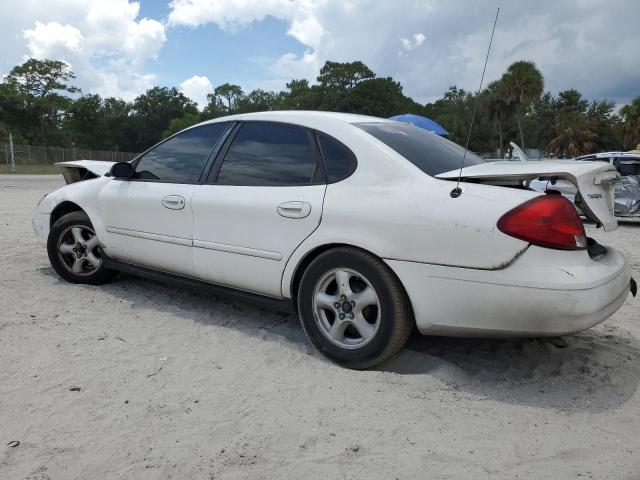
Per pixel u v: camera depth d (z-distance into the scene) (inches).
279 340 144.0
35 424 99.3
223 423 101.0
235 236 145.1
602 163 122.5
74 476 84.7
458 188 116.0
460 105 2305.6
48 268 216.8
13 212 412.2
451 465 89.1
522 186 122.3
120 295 181.9
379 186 124.9
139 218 169.3
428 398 112.4
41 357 129.0
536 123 2751.0
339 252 126.1
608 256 124.6
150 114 4033.0
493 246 108.3
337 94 3048.7
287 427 100.0
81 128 3580.2
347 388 116.1
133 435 96.3
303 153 140.5
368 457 90.9
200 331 149.9
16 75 2741.1
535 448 94.7
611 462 90.4
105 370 122.8
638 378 124.0
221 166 155.7
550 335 109.8
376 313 126.0
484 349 138.6
